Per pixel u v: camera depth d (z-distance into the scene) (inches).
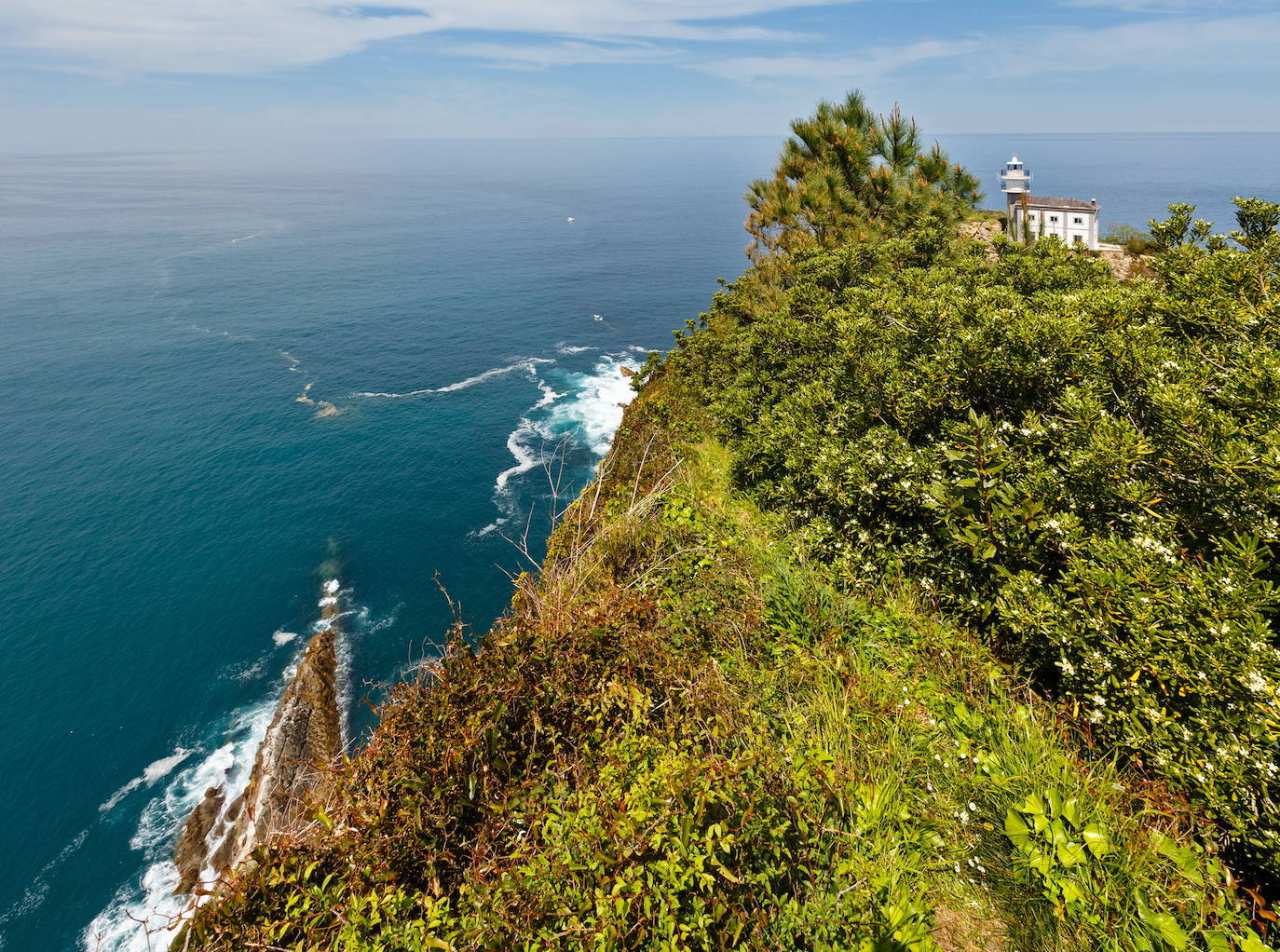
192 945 117.1
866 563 218.1
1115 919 109.9
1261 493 138.6
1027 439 191.5
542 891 113.7
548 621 184.2
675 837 117.1
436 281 4288.9
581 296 3806.6
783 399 352.2
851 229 577.6
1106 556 150.9
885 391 256.4
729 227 7244.1
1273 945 104.5
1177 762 127.3
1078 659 150.9
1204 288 220.4
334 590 1230.9
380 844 128.5
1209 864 114.3
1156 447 162.1
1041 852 119.8
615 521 271.9
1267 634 124.5
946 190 602.9
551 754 153.9
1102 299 231.6
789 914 115.3
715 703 159.5
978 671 167.9
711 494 326.0
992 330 220.2
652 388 615.2
